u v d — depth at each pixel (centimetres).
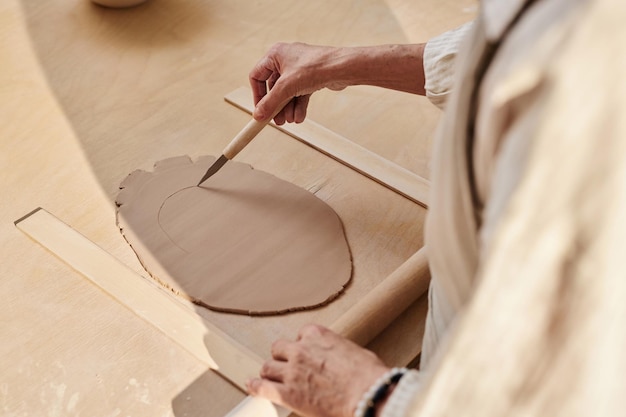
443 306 79
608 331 49
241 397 104
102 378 105
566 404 52
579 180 47
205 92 161
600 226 47
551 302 50
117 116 154
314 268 120
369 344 111
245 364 106
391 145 148
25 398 103
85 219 130
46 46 174
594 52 46
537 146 48
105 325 112
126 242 125
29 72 166
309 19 187
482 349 53
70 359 108
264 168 140
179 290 117
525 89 51
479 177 60
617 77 46
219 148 146
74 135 148
